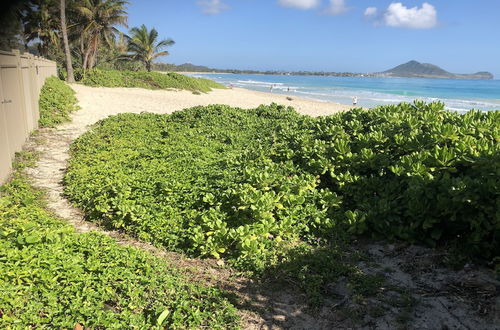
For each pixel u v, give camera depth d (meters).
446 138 6.68
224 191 6.37
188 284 4.37
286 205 6.14
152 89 31.36
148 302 3.94
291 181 6.62
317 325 3.86
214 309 3.96
